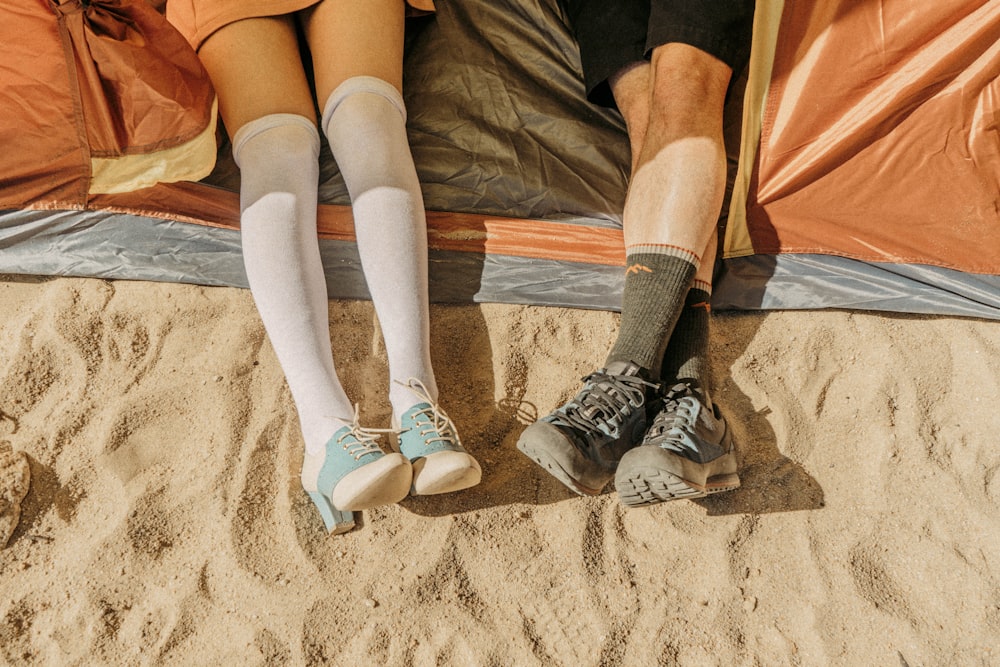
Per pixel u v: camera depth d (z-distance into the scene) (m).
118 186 2.04
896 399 2.11
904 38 2.06
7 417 1.96
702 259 2.03
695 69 2.02
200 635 1.71
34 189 2.03
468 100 2.44
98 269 2.16
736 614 1.79
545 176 2.35
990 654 1.73
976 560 1.86
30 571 1.77
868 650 1.75
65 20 1.81
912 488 1.97
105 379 2.03
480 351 2.16
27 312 2.11
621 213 2.32
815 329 2.22
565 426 1.83
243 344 2.11
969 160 2.14
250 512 1.87
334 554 1.83
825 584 1.83
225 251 2.19
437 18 2.53
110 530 1.82
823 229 2.23
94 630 1.70
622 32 2.22
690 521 1.92
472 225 2.28
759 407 2.10
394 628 1.74
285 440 1.99
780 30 2.08
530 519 1.91
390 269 1.92
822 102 2.13
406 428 1.84
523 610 1.78
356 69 2.02
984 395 2.11
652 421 1.92
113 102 1.92
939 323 2.24
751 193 2.21
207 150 2.00
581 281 2.25
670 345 1.99
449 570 1.82
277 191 1.89
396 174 1.96
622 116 2.34
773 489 1.98
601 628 1.76
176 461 1.93
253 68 2.01
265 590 1.77
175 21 2.12
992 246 2.19
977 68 2.07
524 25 2.53
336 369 2.11
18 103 1.88
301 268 1.87
